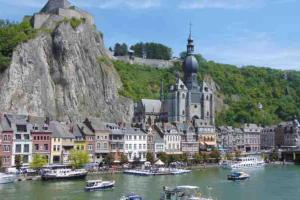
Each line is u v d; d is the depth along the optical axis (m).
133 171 174.88
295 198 125.88
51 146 182.38
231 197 126.06
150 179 159.12
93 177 160.75
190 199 112.56
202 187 143.25
